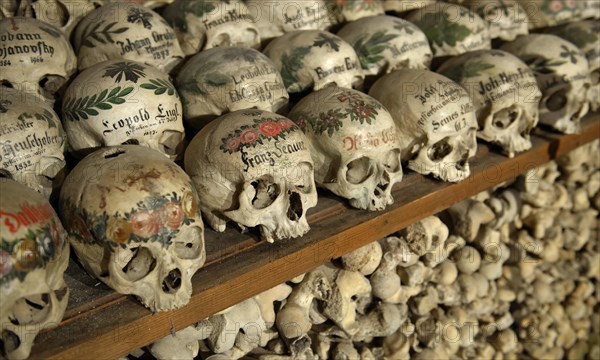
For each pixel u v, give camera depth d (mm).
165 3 1851
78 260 1240
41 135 1240
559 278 2445
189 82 1521
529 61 2055
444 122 1603
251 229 1433
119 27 1512
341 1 2012
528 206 2268
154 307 1151
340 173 1479
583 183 2514
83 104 1327
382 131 1473
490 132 1857
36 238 1009
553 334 2367
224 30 1689
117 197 1101
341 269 1634
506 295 2184
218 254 1326
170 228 1122
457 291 1968
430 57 1911
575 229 2438
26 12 1594
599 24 2289
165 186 1133
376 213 1538
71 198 1153
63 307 1097
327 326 1686
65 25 1611
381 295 1717
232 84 1473
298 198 1368
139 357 1407
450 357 2014
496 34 2207
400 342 1799
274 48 1726
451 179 1692
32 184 1234
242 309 1436
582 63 2039
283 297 1562
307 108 1522
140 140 1347
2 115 1197
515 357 2279
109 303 1178
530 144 1922
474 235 1984
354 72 1705
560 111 2062
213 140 1312
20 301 1059
